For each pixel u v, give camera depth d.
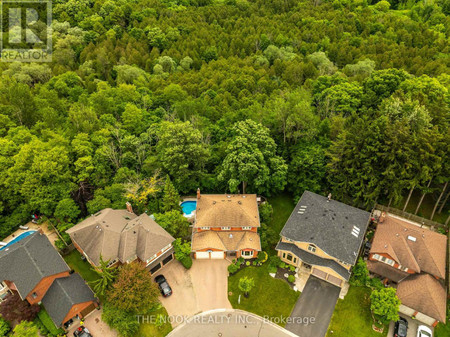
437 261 45.09
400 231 48.69
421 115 52.00
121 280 41.69
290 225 50.12
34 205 54.72
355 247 46.06
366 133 51.38
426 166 48.06
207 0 153.12
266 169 53.62
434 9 135.62
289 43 114.56
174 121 67.81
